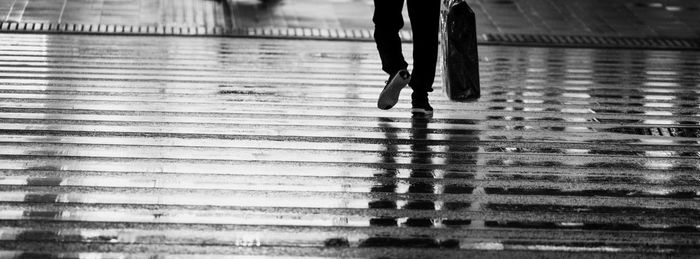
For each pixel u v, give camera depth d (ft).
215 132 20.40
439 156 19.34
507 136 21.22
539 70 29.89
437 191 17.03
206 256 13.48
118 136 19.79
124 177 17.06
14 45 29.37
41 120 20.77
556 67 30.60
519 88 26.84
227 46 31.37
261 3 39.11
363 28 35.83
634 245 14.69
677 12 41.78
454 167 18.60
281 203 15.97
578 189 17.49
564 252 14.25
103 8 36.37
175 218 15.06
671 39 37.09
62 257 13.28
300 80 26.48
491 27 37.27
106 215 15.06
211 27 34.35
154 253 13.53
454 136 20.99
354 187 17.02
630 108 24.88
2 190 16.05
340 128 21.21
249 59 29.27
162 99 23.30
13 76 25.04
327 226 14.97
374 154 19.25
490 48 33.76
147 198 15.97
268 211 15.53
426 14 22.06
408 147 19.90
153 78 25.75
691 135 22.20
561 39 35.96
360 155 19.12
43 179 16.74
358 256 13.75
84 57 28.12
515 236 14.87
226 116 21.85
